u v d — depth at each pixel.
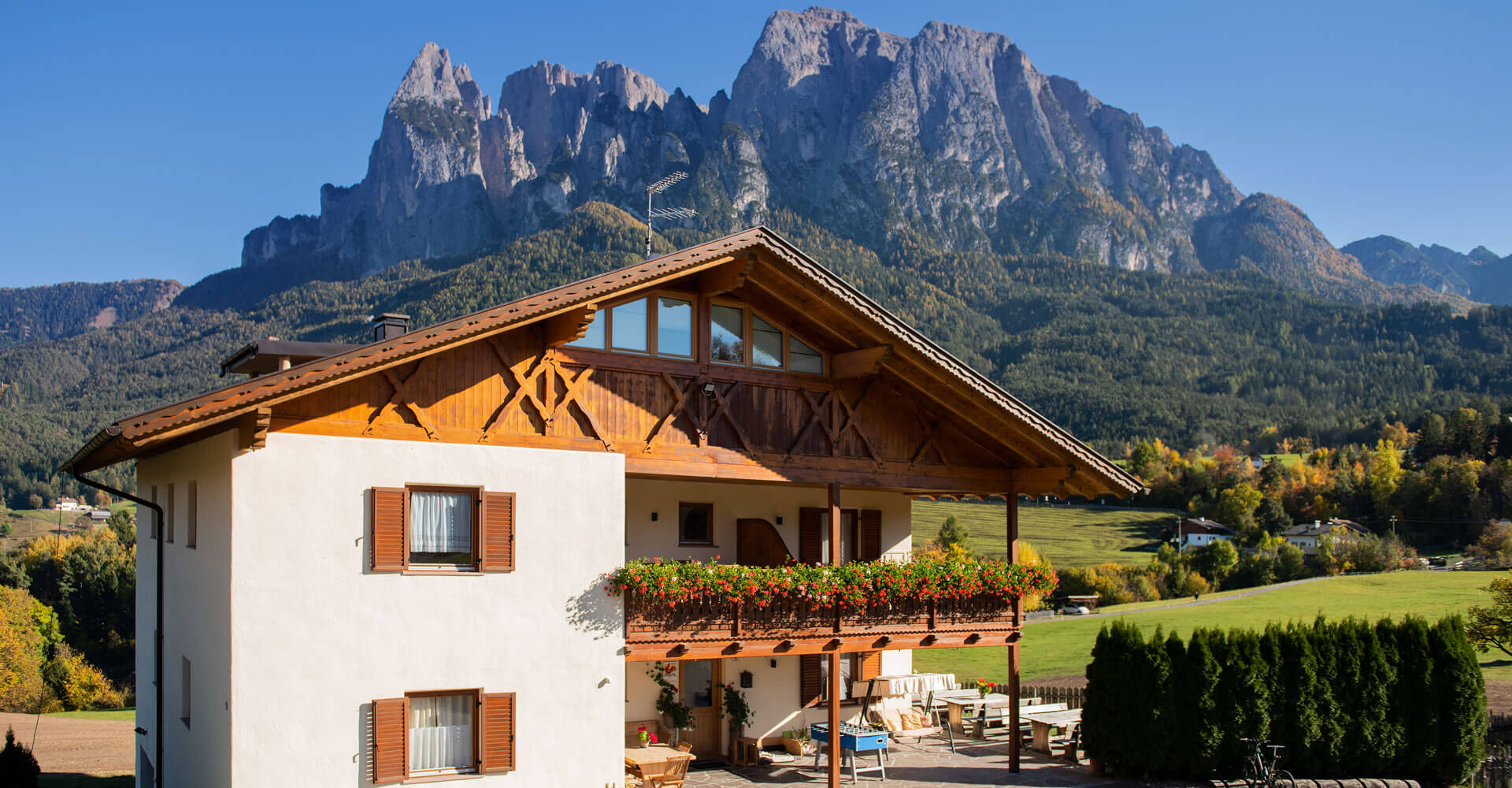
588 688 16.50
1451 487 124.56
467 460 15.80
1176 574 106.31
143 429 13.12
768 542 22.39
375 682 14.88
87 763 31.06
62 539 101.25
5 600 73.44
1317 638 20.81
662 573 17.00
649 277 16.67
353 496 14.96
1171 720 19.94
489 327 15.33
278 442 14.52
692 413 18.08
